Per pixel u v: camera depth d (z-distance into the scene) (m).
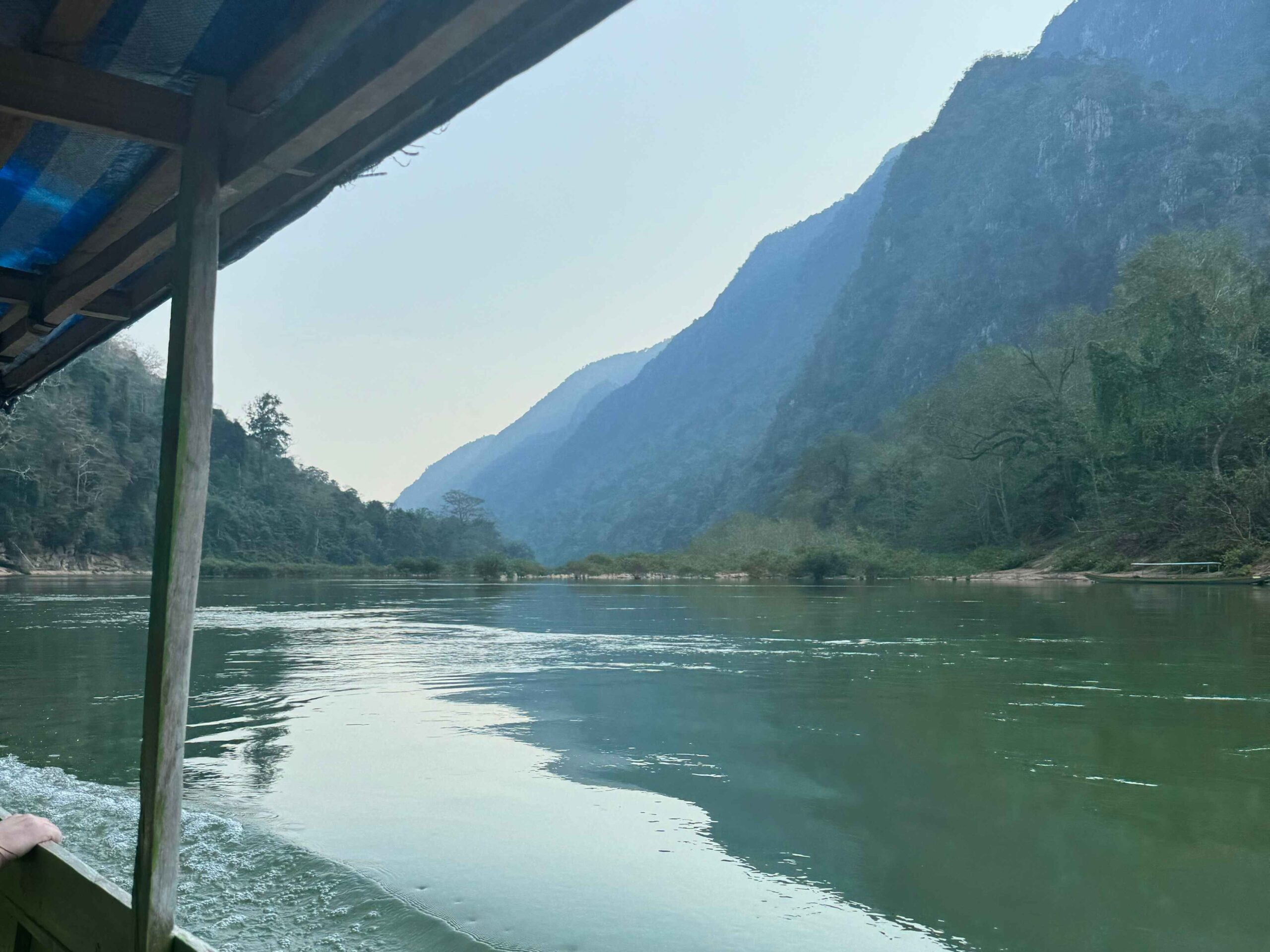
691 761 5.62
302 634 15.07
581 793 4.85
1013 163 184.00
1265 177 130.88
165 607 1.96
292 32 1.93
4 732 6.67
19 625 16.58
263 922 3.18
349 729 6.73
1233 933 3.04
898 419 107.56
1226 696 7.77
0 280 3.80
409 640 13.88
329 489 134.88
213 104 2.17
